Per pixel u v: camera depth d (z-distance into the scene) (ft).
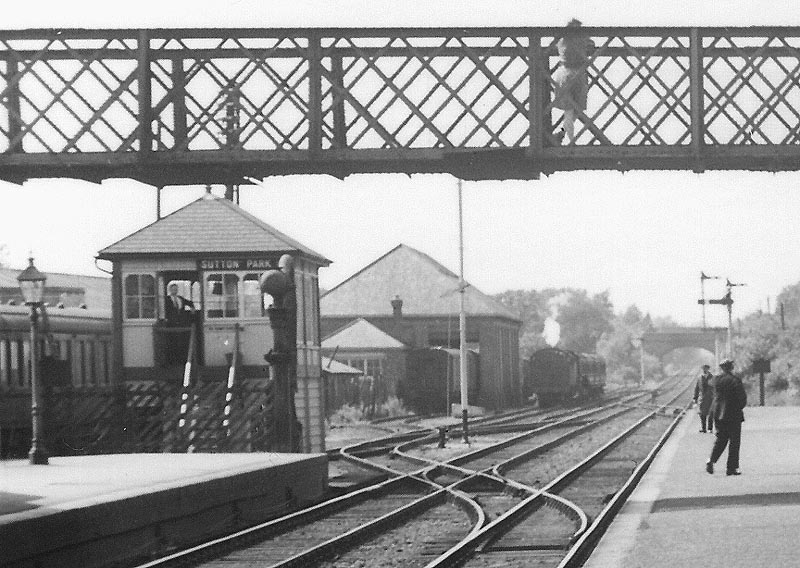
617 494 69.46
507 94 66.64
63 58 66.95
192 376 101.50
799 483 75.77
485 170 69.10
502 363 314.76
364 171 69.62
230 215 106.42
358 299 307.99
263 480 70.90
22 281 76.28
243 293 102.83
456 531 62.85
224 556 54.34
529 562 50.47
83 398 95.09
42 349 106.73
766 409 215.72
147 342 103.65
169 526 58.03
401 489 88.28
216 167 67.72
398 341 271.69
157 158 66.64
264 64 66.80
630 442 140.77
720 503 65.72
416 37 66.23
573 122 67.46
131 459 81.56
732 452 83.61
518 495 82.69
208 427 90.89
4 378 100.78
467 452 128.98
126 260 103.86
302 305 105.50
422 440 148.36
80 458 83.30
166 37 66.64
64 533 48.73
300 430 92.17
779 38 66.23
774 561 43.83
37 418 77.15
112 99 66.74
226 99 67.00
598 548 50.06
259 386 90.94
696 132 66.33
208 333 102.53
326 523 67.36
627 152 66.54
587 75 68.18
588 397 336.49
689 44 66.69
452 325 301.84
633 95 66.74
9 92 66.85
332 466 112.57
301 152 66.59
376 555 54.39
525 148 66.39
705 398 144.46
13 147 66.69
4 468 73.87
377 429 185.37
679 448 117.50
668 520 58.80
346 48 67.92
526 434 156.87
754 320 471.21
